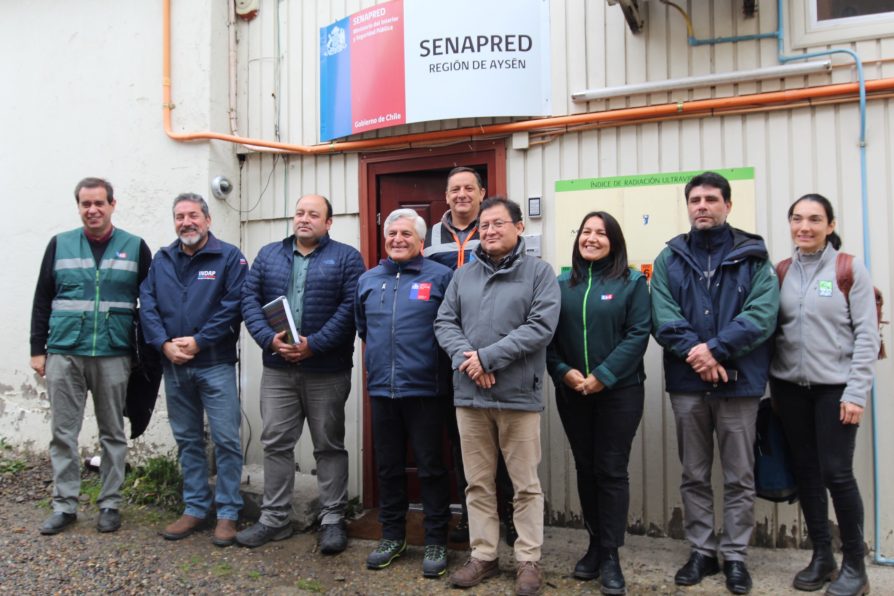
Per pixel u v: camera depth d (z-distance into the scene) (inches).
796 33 144.7
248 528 151.9
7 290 207.0
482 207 129.6
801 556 139.8
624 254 131.8
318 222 147.7
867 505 138.6
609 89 154.3
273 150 186.9
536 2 160.4
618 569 125.1
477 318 126.7
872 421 138.3
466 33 161.6
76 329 151.5
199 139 184.4
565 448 157.5
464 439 129.5
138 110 192.1
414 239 138.9
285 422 148.4
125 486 176.6
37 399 203.8
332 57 179.9
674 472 150.4
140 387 161.8
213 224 184.1
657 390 151.9
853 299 120.4
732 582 123.6
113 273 154.8
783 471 128.4
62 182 200.8
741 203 147.5
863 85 138.2
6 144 207.6
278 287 147.6
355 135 178.4
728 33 148.6
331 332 143.3
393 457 137.2
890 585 127.5
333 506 148.3
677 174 151.6
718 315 124.3
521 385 123.9
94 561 139.3
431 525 134.6
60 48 201.3
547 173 161.6
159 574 134.3
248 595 126.5
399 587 129.0
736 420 123.8
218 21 188.4
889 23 138.9
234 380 154.4
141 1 192.5
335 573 135.2
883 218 139.4
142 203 191.0
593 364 127.3
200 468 155.3
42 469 191.9
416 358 133.4
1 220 207.8
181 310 150.5
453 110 162.7
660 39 153.0
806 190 144.0
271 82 188.9
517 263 128.0
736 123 148.5
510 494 145.8
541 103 161.0
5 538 149.7
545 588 127.4
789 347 123.7
